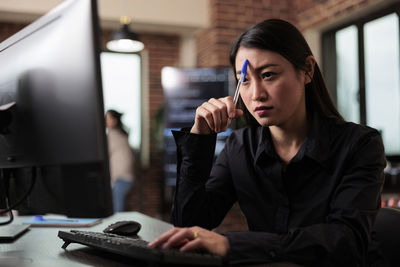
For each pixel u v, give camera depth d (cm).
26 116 88
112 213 80
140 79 518
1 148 95
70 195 84
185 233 77
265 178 116
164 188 495
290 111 103
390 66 387
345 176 103
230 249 78
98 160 77
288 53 101
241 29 473
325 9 427
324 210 107
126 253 77
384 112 395
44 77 84
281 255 80
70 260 84
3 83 95
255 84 102
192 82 461
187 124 462
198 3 484
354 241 87
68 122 80
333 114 118
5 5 423
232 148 128
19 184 99
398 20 368
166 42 545
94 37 78
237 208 443
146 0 468
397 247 107
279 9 483
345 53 438
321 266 82
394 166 382
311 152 108
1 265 79
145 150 525
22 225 124
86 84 78
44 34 87
